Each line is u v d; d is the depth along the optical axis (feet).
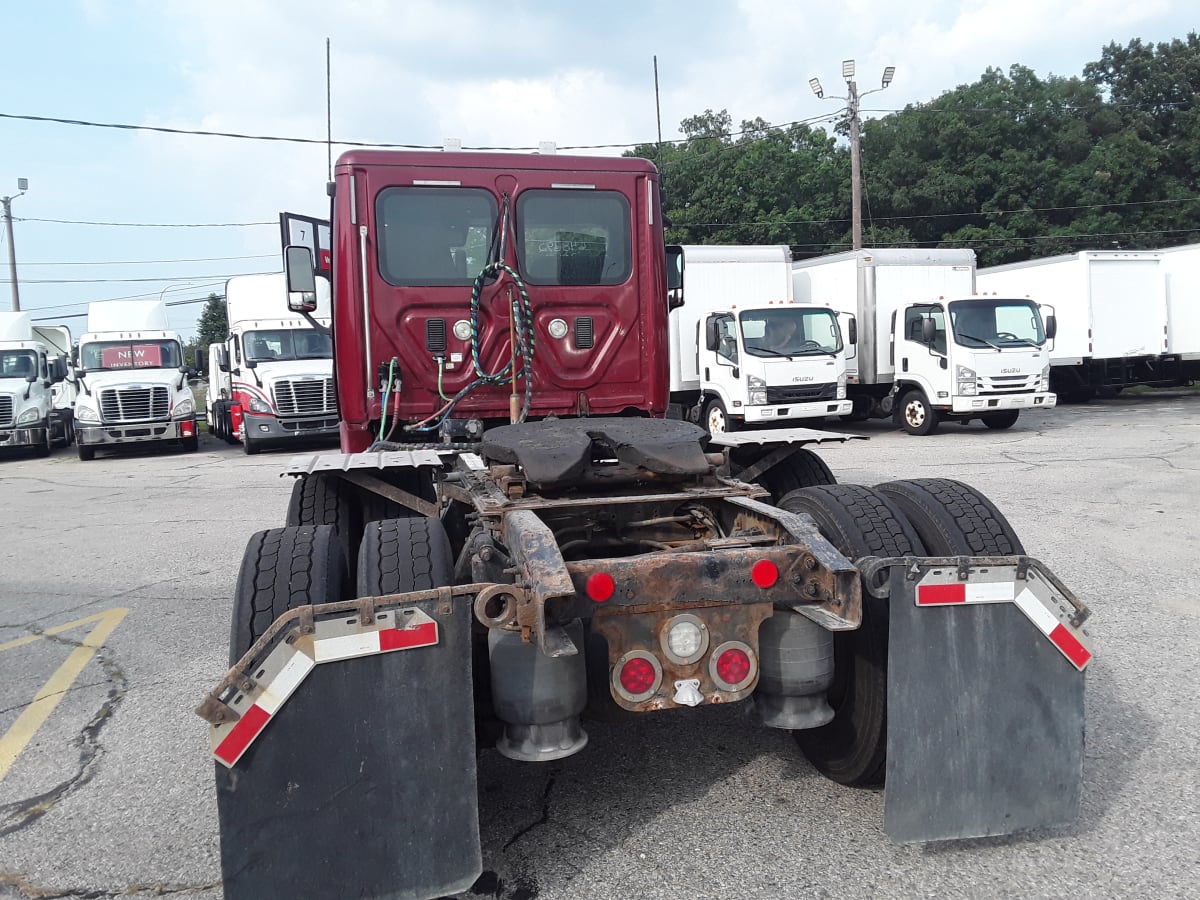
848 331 56.85
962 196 134.92
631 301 18.65
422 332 17.65
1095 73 167.84
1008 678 9.32
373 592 9.52
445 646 8.39
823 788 11.56
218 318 193.36
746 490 12.16
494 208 17.88
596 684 9.48
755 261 58.85
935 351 54.19
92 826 11.46
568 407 18.48
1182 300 71.36
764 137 136.67
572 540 12.34
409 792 8.30
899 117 140.46
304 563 10.03
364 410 17.65
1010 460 41.55
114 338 69.05
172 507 39.11
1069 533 25.54
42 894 9.98
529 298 17.99
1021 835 10.28
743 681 9.34
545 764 12.55
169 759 13.35
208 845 10.92
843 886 9.40
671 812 11.09
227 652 18.17
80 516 37.63
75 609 22.17
